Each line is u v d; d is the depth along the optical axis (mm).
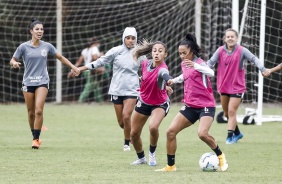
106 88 72000
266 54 64375
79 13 69688
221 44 67188
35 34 38875
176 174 30062
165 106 32406
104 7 69000
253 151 38125
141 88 32125
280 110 65438
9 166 32156
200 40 66500
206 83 30281
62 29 70062
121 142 42438
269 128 50812
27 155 35969
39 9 69312
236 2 52188
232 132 41594
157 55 31266
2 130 48531
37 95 38906
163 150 38719
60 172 30516
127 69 38469
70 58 70812
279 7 62344
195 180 28531
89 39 70000
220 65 42219
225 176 29594
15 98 72250
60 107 67438
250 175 29891
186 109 30562
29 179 28641
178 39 69125
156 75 31453
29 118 39906
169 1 66938
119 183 27766
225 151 38094
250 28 58156
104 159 34906
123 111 38219
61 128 50219
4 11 68688
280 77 65875
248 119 53344
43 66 39156
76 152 37438
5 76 71500
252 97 62844
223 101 42688
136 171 30938
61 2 68438
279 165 32906
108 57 38875
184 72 30625
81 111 63438
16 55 39125
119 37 70000
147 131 49281
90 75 71125
